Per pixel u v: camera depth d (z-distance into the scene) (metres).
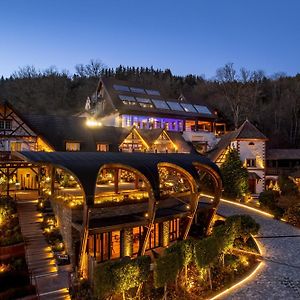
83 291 17.23
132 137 41.56
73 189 28.55
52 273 18.80
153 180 21.50
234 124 69.00
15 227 21.72
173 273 17.12
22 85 89.62
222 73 75.31
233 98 75.25
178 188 29.81
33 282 17.81
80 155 21.02
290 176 48.12
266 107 77.75
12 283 17.47
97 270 15.37
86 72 105.38
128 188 29.84
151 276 18.67
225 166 41.03
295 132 70.69
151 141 41.81
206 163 27.16
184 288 18.25
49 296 16.81
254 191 47.12
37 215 24.22
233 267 21.09
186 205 27.42
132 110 51.28
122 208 23.25
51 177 25.06
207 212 28.72
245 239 24.72
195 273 19.86
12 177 33.00
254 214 33.94
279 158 54.03
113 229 20.12
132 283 15.93
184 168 24.41
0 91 86.75
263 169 47.38
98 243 21.69
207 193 40.62
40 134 33.72
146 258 16.58
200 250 18.53
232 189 40.19
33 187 33.56
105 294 15.23
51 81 92.75
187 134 53.66
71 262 19.95
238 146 46.59
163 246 25.30
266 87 86.31
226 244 21.45
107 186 31.69
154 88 62.00
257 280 19.53
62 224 22.11
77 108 86.56
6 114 32.03
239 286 18.89
